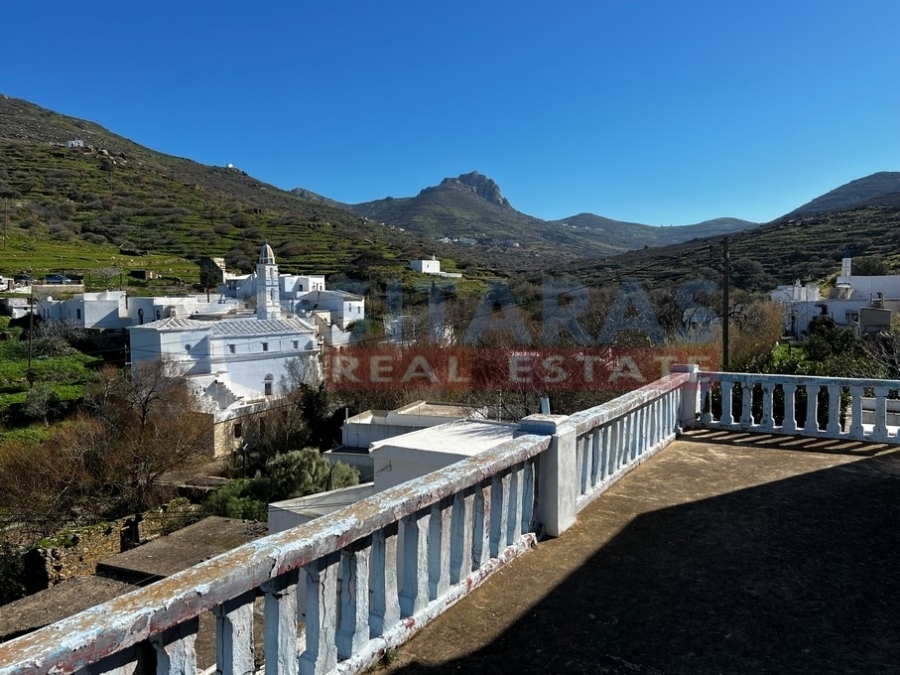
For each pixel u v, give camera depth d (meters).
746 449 6.61
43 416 30.75
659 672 2.68
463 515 3.37
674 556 3.88
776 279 34.94
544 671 2.69
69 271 64.31
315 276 60.31
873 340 18.31
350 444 25.39
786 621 3.11
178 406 29.56
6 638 8.26
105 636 1.64
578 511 4.67
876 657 2.79
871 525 4.40
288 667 2.24
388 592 2.82
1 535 20.98
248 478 24.88
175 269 72.00
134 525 19.81
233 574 1.99
